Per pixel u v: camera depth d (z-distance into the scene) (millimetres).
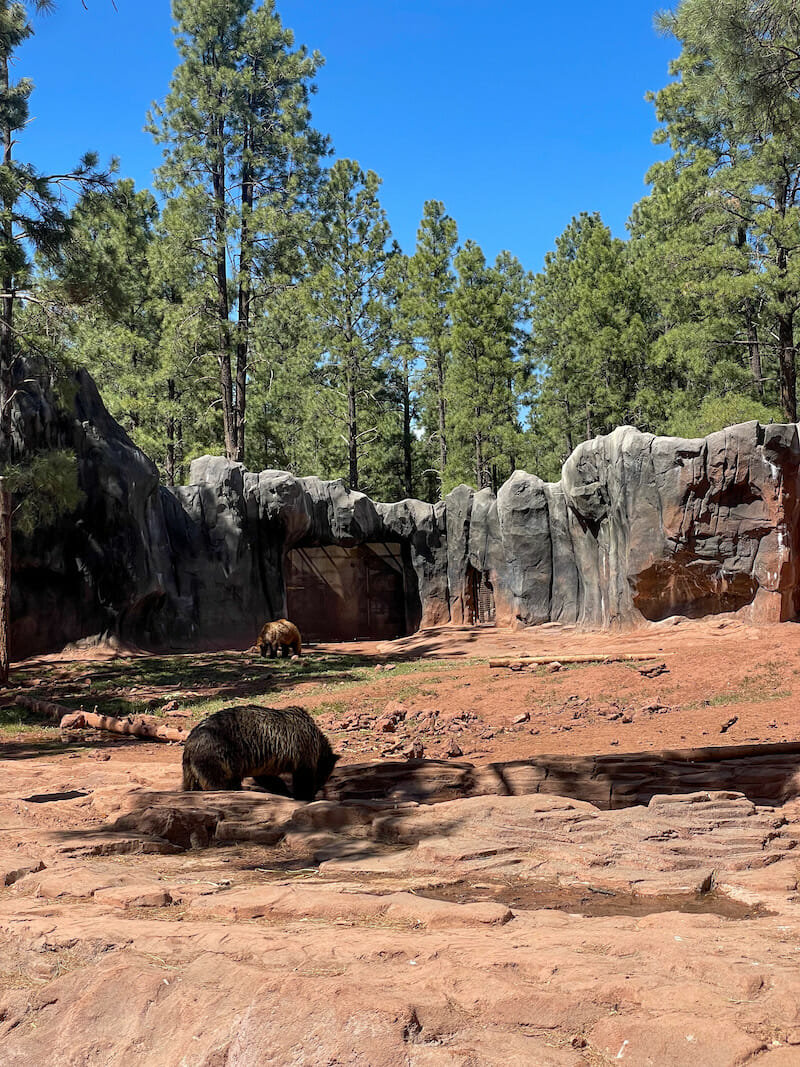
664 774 8719
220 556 29922
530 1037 3109
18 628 25188
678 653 19719
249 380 46062
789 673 16703
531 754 12812
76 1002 3754
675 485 23531
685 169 34531
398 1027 3133
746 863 5664
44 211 20578
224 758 8406
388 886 5328
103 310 21922
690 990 3219
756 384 35281
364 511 34344
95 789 9102
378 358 48219
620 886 5301
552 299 55812
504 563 31062
